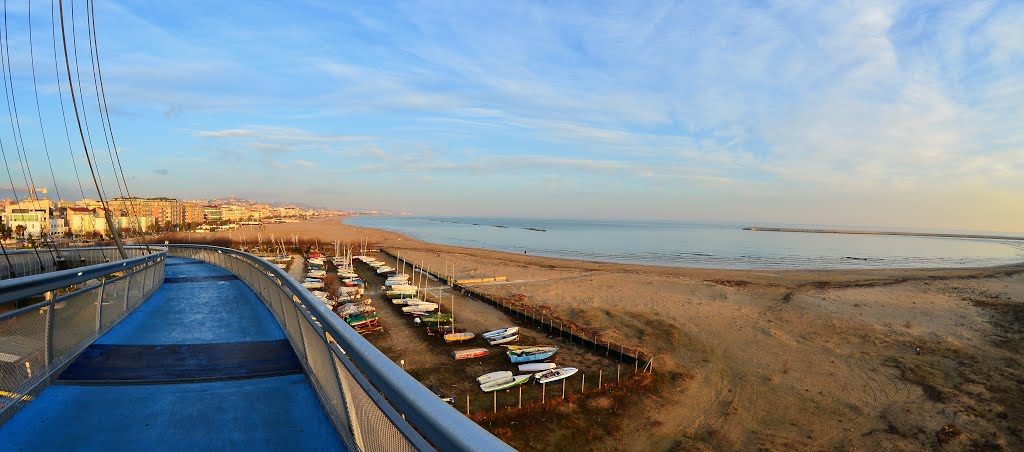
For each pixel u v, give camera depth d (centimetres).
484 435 130
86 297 523
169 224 13825
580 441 1775
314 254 7938
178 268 1445
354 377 261
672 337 3011
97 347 525
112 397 392
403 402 172
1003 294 4688
